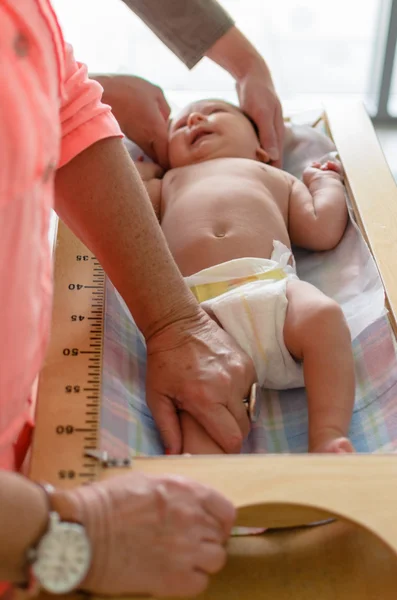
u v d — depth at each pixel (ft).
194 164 5.41
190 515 2.29
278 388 3.94
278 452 3.65
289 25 10.52
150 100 5.50
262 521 2.72
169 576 2.23
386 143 9.18
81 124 3.13
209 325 3.56
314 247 4.89
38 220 2.25
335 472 2.62
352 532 2.85
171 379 3.37
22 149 2.00
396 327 3.86
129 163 3.31
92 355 3.31
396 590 2.64
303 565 2.75
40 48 2.15
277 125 5.53
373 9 10.68
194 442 3.30
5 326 2.18
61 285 3.79
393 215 4.64
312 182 5.15
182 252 4.59
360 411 3.71
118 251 3.31
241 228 4.59
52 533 2.11
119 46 9.82
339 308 3.74
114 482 2.35
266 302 3.78
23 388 2.39
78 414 2.96
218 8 5.12
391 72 8.93
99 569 2.18
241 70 5.43
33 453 2.76
